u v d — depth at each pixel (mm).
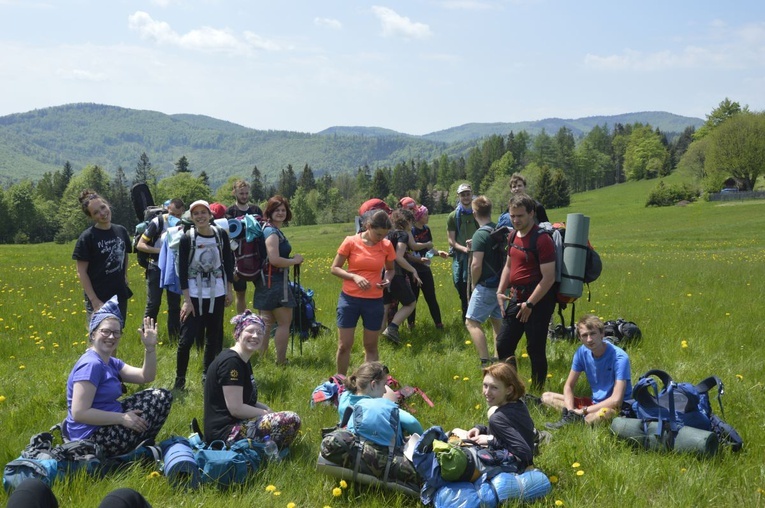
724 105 172875
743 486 5125
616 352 6727
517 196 7406
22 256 35812
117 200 156125
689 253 34469
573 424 6391
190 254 7879
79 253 8320
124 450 5484
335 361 9219
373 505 4852
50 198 179375
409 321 11219
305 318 10625
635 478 5238
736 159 114250
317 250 41562
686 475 5203
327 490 5074
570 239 7348
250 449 5391
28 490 3713
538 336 7535
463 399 7355
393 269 9336
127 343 10133
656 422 5910
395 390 7547
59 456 5102
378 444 5172
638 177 199375
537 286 7340
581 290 7391
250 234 8859
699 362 8727
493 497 4762
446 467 4801
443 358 9117
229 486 5039
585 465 5520
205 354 8172
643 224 79438
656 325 10984
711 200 111500
